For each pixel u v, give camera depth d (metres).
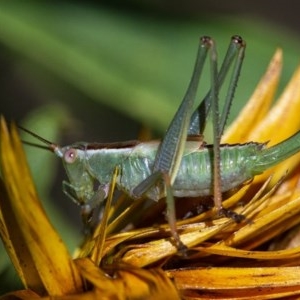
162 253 0.12
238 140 0.13
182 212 0.13
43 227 0.11
